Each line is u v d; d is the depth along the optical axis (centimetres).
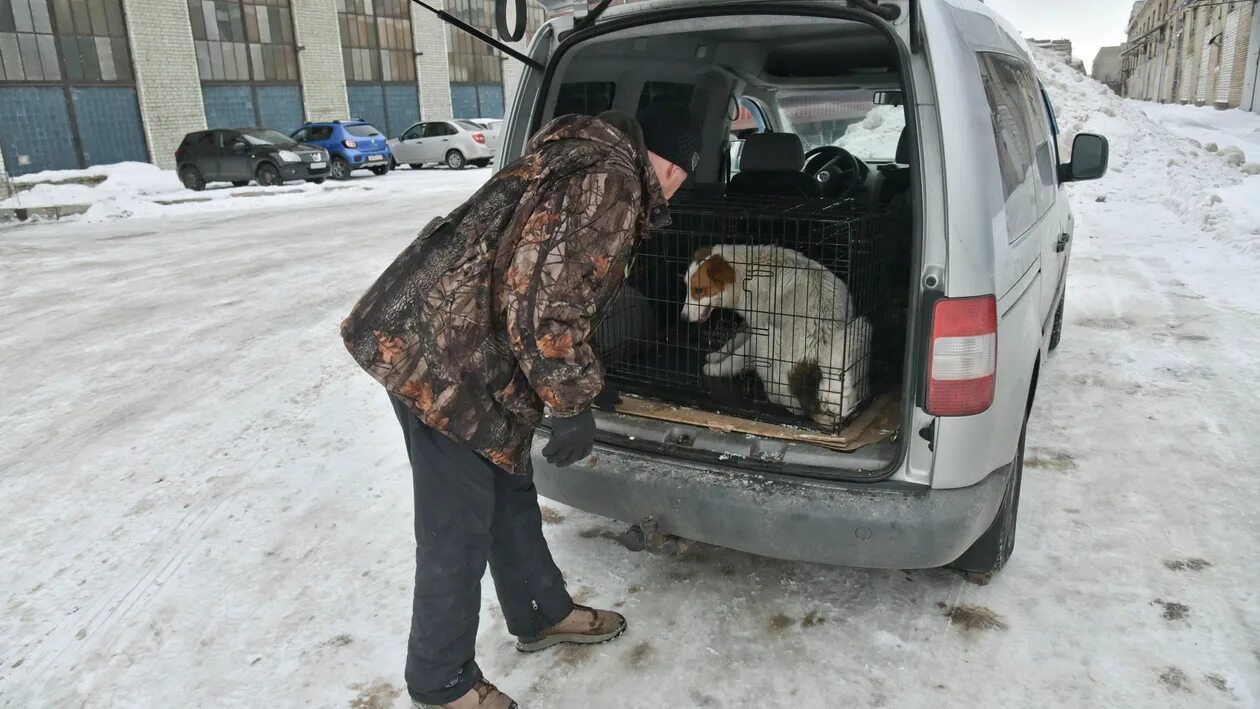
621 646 233
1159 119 2653
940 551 206
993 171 204
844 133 465
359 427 409
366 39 2691
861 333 244
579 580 267
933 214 195
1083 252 767
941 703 205
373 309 179
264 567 282
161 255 955
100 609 260
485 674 225
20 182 1689
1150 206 1002
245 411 436
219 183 1925
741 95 420
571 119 180
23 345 579
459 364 177
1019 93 285
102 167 1927
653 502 227
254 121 2395
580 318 167
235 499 334
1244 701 201
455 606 194
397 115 2836
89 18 1981
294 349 549
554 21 256
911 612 242
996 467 218
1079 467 331
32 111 1900
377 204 1432
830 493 210
